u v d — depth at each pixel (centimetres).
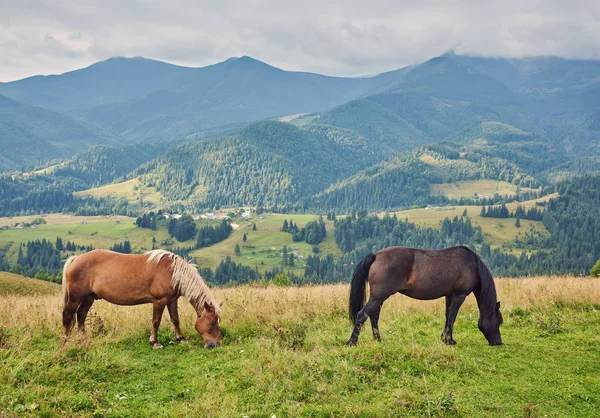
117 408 644
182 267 922
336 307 1220
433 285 908
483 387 721
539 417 632
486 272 935
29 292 3938
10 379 688
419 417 628
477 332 1042
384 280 897
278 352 827
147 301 920
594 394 704
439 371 775
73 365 771
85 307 941
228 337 992
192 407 640
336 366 772
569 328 1049
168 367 814
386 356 816
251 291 1566
